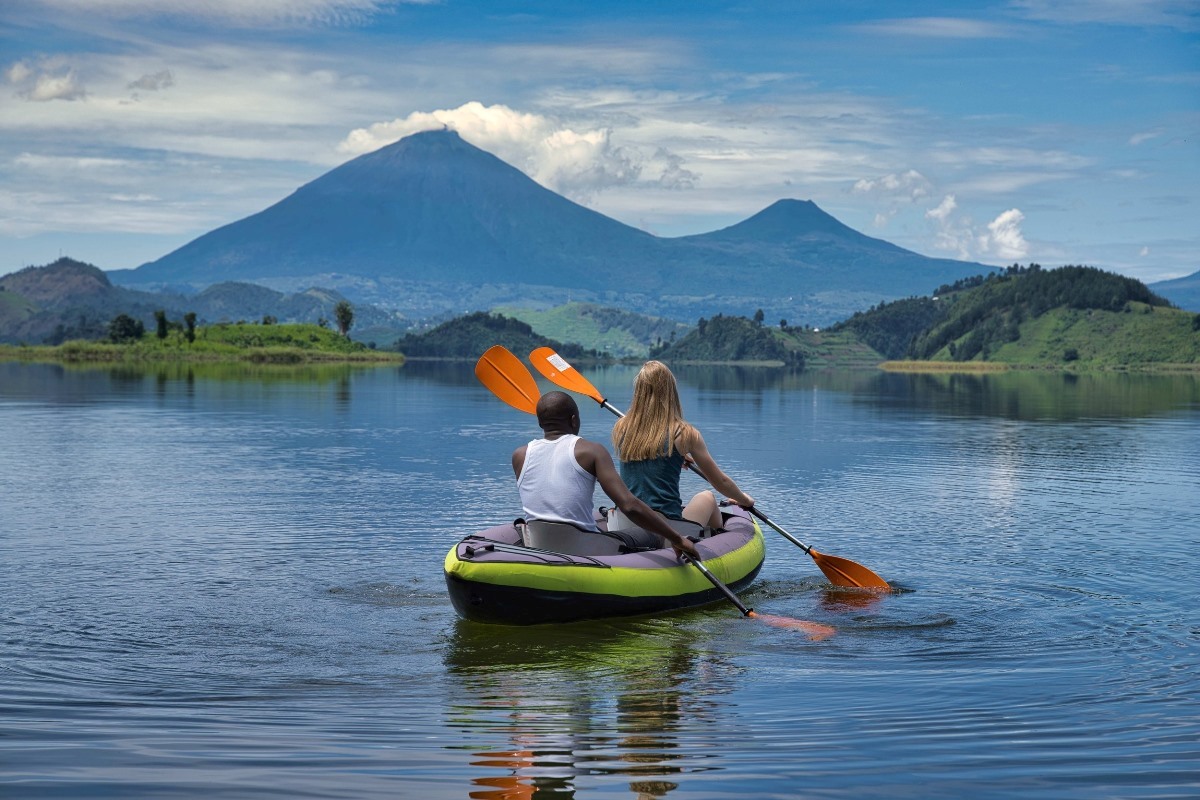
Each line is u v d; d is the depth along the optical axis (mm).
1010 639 6730
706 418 30609
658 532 7391
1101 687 5613
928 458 18688
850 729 4859
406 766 4320
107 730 4816
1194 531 10953
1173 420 30297
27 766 4289
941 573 8867
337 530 10617
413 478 14984
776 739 4703
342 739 4695
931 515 12055
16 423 25516
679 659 6219
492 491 13609
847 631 6941
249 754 4465
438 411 31234
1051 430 25984
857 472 16438
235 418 27656
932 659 6227
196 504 12367
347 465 16641
